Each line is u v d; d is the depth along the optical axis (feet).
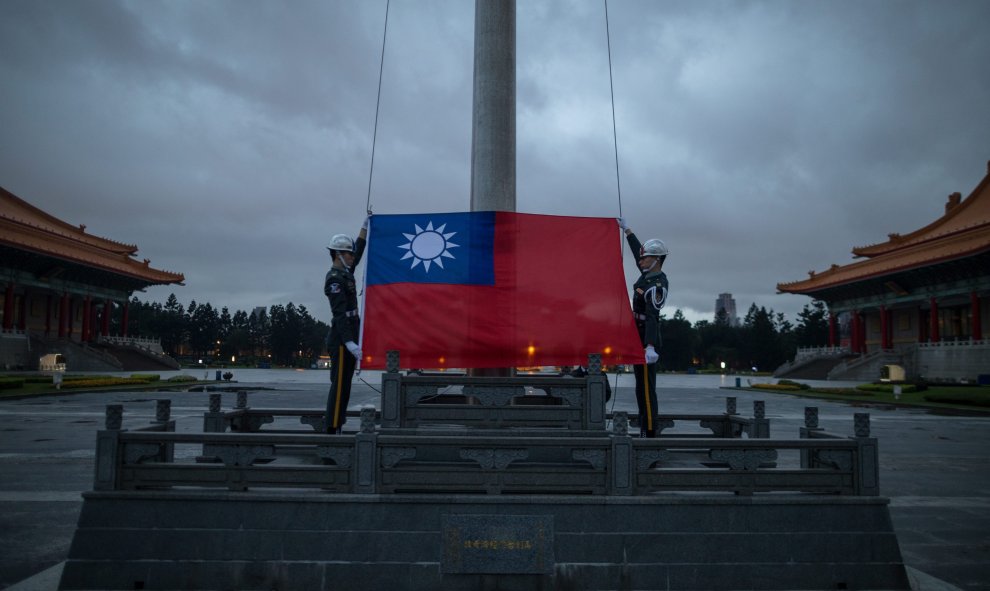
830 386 199.93
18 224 235.40
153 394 127.65
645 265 26.05
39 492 35.19
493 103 28.32
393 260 25.38
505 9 29.07
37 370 227.81
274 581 18.65
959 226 239.91
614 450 19.45
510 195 27.99
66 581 18.58
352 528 18.97
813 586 19.10
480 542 18.86
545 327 24.66
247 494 19.04
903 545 27.35
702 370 473.26
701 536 19.16
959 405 118.83
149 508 19.03
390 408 22.53
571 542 18.99
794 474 19.72
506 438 19.43
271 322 537.65
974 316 212.02
